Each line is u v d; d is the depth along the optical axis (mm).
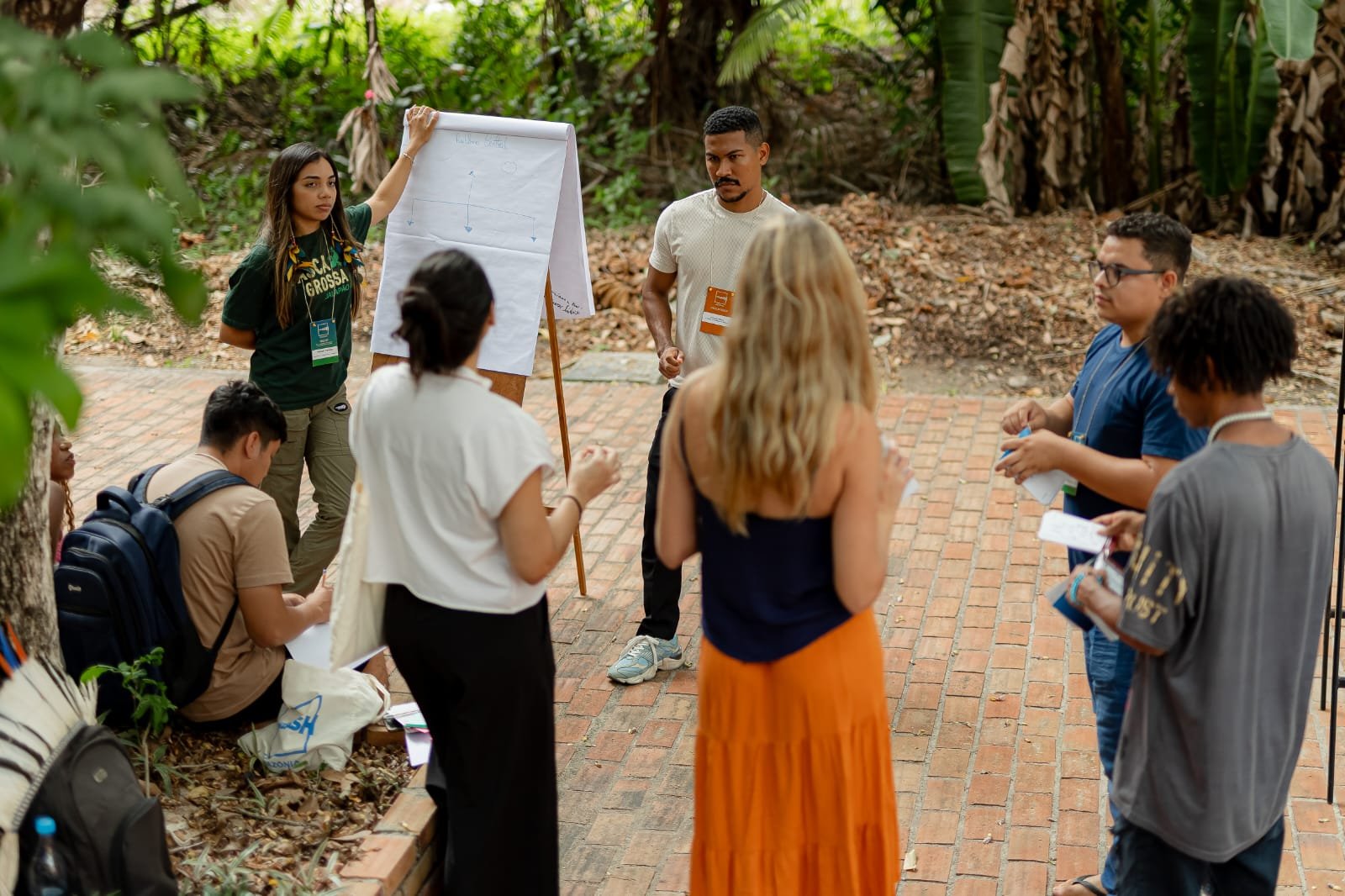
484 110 12289
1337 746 4195
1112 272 3096
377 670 4344
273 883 3225
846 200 10289
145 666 3568
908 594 5359
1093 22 10234
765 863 2871
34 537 3238
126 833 2824
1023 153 10438
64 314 1470
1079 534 2840
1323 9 9414
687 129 12281
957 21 9742
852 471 2588
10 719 2818
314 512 6180
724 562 2732
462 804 3121
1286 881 3576
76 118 1638
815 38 13766
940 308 8547
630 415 7480
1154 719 2668
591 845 3834
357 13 13242
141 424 7297
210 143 12031
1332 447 6699
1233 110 9594
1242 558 2490
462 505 2879
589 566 5680
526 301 4637
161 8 5320
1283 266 9125
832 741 2758
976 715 4465
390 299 4781
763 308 2521
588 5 12641
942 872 3660
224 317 4480
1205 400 2584
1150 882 2799
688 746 4324
